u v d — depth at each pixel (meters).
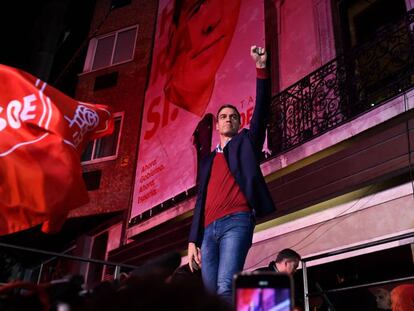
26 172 3.94
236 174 2.53
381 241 3.52
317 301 7.33
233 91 9.14
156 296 0.59
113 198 11.53
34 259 15.12
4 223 3.80
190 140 9.84
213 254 2.52
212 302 0.60
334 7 8.07
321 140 6.61
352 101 6.61
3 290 1.15
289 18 8.77
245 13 9.85
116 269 4.34
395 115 5.63
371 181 5.52
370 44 6.50
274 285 1.04
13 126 4.13
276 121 7.69
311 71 7.78
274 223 7.09
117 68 13.66
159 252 9.12
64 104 4.45
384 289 6.93
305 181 6.50
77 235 13.04
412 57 5.99
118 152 12.07
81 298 1.15
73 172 4.11
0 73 4.31
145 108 12.08
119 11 14.84
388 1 7.48
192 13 11.70
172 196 9.67
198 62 10.66
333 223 6.16
